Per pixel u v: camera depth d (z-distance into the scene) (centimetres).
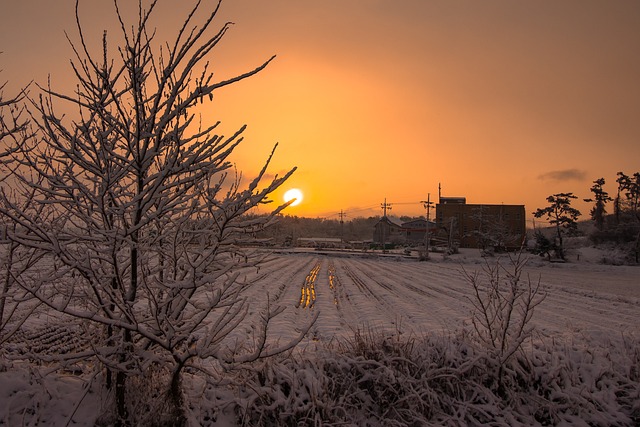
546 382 693
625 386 712
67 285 504
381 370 651
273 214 510
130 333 514
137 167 473
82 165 452
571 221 7194
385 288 2712
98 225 475
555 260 6681
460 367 671
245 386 582
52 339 784
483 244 7938
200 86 436
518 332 707
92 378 522
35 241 441
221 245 510
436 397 637
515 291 694
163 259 551
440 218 8931
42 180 523
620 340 845
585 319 1733
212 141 476
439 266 5103
